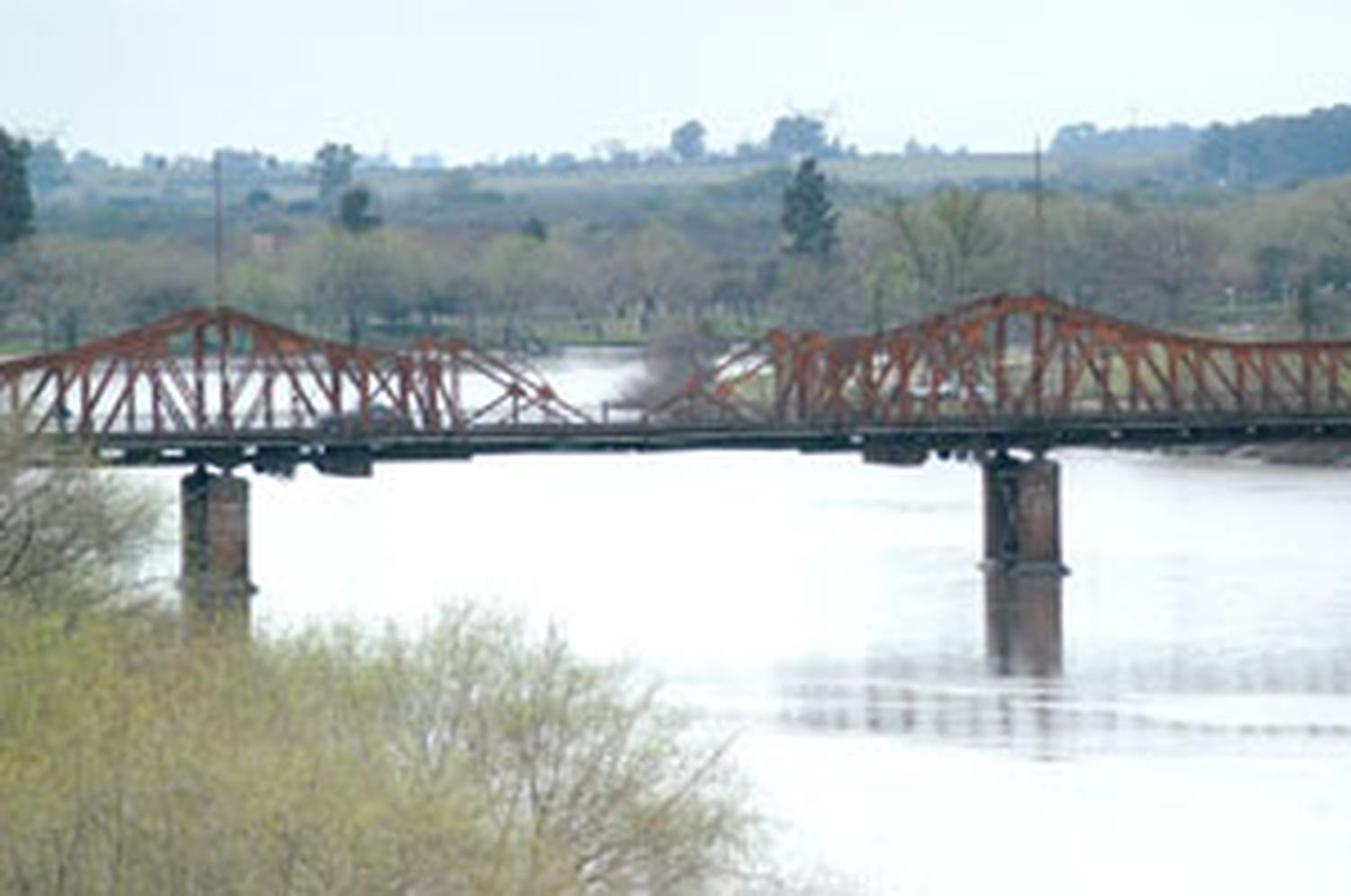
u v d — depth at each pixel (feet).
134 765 363.97
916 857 508.12
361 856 357.41
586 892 401.70
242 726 396.57
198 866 352.08
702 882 436.35
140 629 471.62
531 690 426.51
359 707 415.64
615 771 420.77
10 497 539.70
